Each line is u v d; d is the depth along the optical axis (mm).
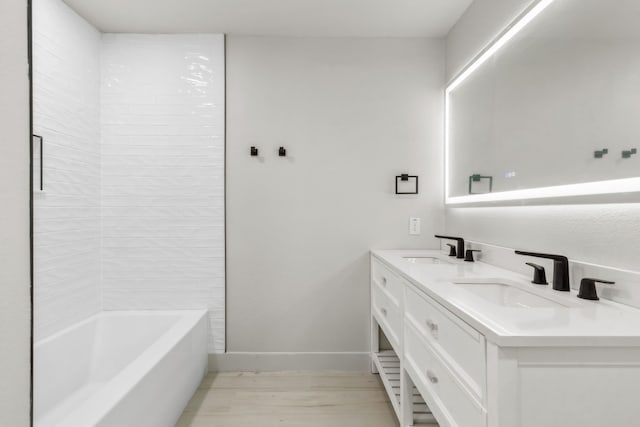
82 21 2281
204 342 2463
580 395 822
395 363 2311
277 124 2551
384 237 2584
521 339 802
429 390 1312
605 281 1123
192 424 1903
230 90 2535
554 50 1401
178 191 2525
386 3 2148
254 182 2551
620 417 824
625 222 1121
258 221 2557
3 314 380
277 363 2557
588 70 1229
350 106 2566
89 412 1254
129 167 2506
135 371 1582
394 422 1921
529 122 1568
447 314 1124
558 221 1410
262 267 2564
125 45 2502
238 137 2541
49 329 2029
